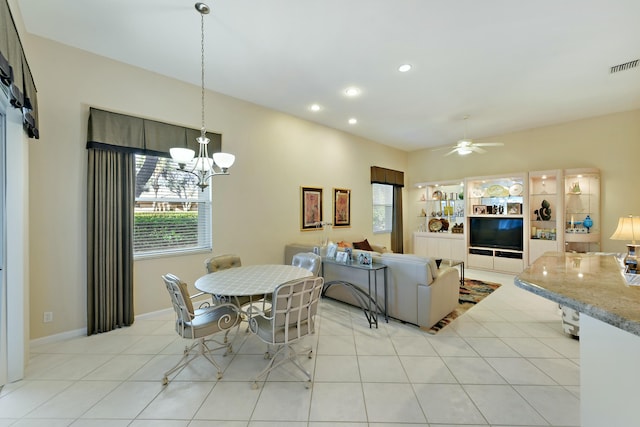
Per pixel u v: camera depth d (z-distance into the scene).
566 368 2.28
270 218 4.49
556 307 3.70
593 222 4.91
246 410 1.82
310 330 2.18
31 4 2.23
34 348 2.61
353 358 2.46
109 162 2.98
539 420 1.71
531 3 2.19
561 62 3.07
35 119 2.37
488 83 3.58
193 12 2.31
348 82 3.56
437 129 5.61
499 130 5.66
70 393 1.99
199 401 1.91
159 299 3.40
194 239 3.74
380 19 2.38
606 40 2.67
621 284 1.38
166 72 3.32
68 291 2.81
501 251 5.64
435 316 3.07
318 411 1.81
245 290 2.24
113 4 2.23
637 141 4.53
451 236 6.36
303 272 2.83
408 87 3.69
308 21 2.41
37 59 2.64
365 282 3.57
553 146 5.32
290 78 3.45
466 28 2.50
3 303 2.10
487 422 1.70
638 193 4.54
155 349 2.62
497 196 5.86
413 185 7.42
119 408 1.84
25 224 2.25
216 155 2.45
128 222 3.10
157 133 3.32
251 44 2.76
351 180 5.94
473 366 2.31
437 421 1.71
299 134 4.91
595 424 1.24
